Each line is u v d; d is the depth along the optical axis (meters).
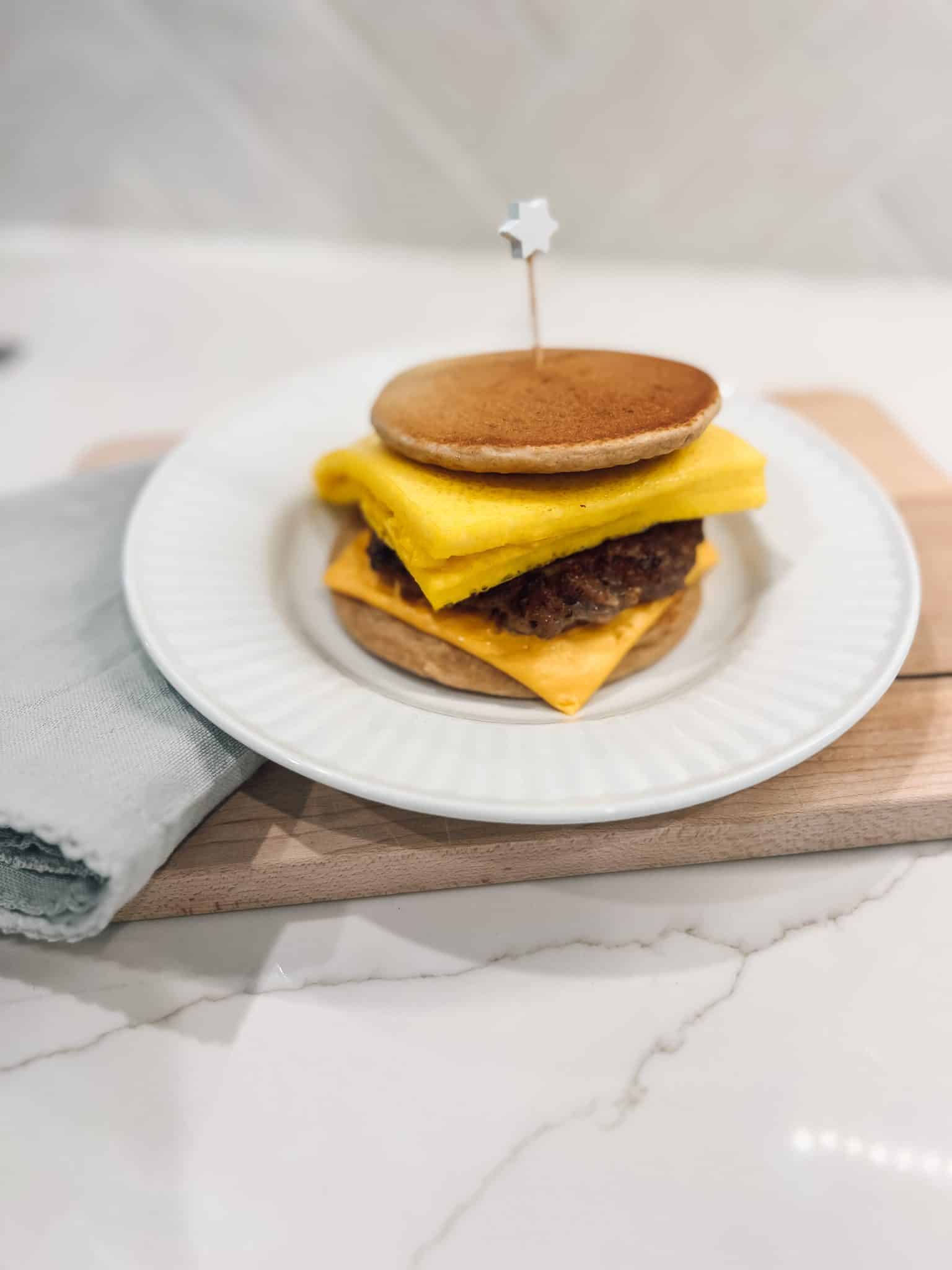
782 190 0.60
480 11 0.53
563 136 0.59
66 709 0.24
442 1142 0.20
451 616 0.28
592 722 0.24
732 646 0.27
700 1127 0.20
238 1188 0.19
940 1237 0.18
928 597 0.30
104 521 0.32
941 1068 0.20
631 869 0.24
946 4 0.51
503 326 0.59
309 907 0.24
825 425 0.40
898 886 0.24
